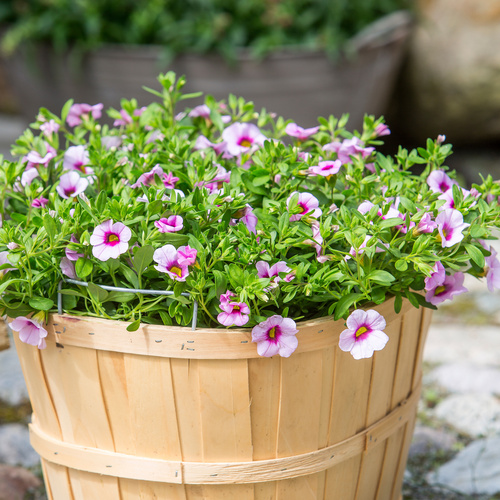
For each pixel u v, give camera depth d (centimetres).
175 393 140
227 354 139
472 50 300
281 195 146
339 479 146
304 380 141
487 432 170
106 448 143
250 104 155
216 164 149
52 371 143
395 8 297
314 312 143
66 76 279
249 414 141
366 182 146
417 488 164
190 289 139
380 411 147
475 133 322
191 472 142
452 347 196
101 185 149
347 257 142
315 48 260
